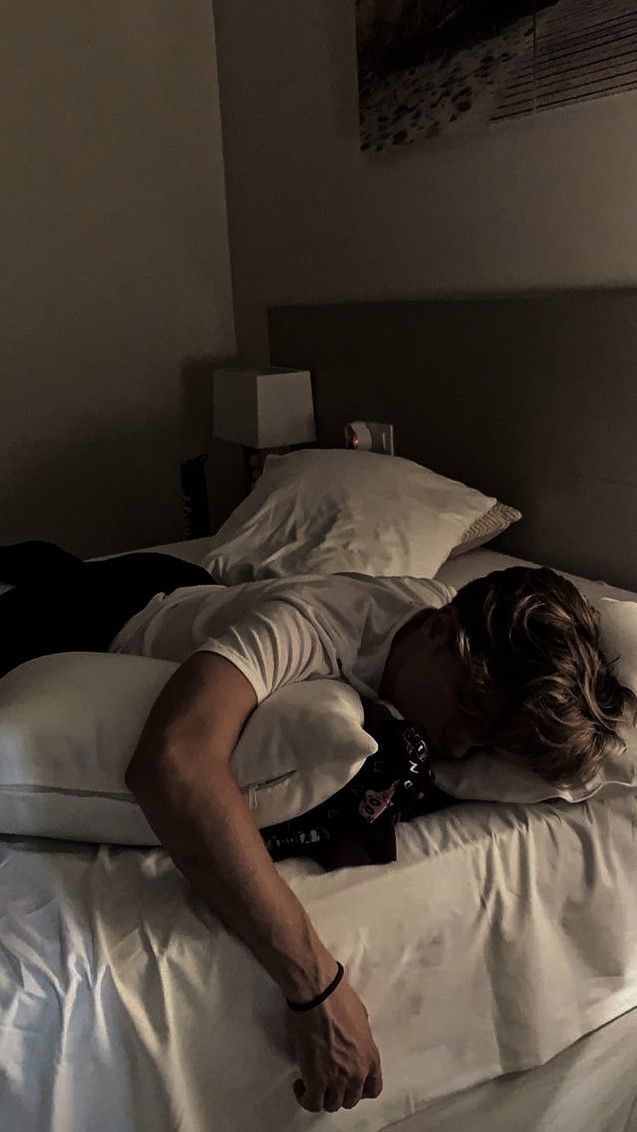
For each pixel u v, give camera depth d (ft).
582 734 3.44
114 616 4.94
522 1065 3.76
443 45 7.06
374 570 6.40
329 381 9.29
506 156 6.81
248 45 9.66
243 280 10.75
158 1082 2.97
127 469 10.88
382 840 3.55
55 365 10.19
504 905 3.66
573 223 6.40
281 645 3.41
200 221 10.66
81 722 3.38
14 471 10.27
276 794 3.31
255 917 2.92
